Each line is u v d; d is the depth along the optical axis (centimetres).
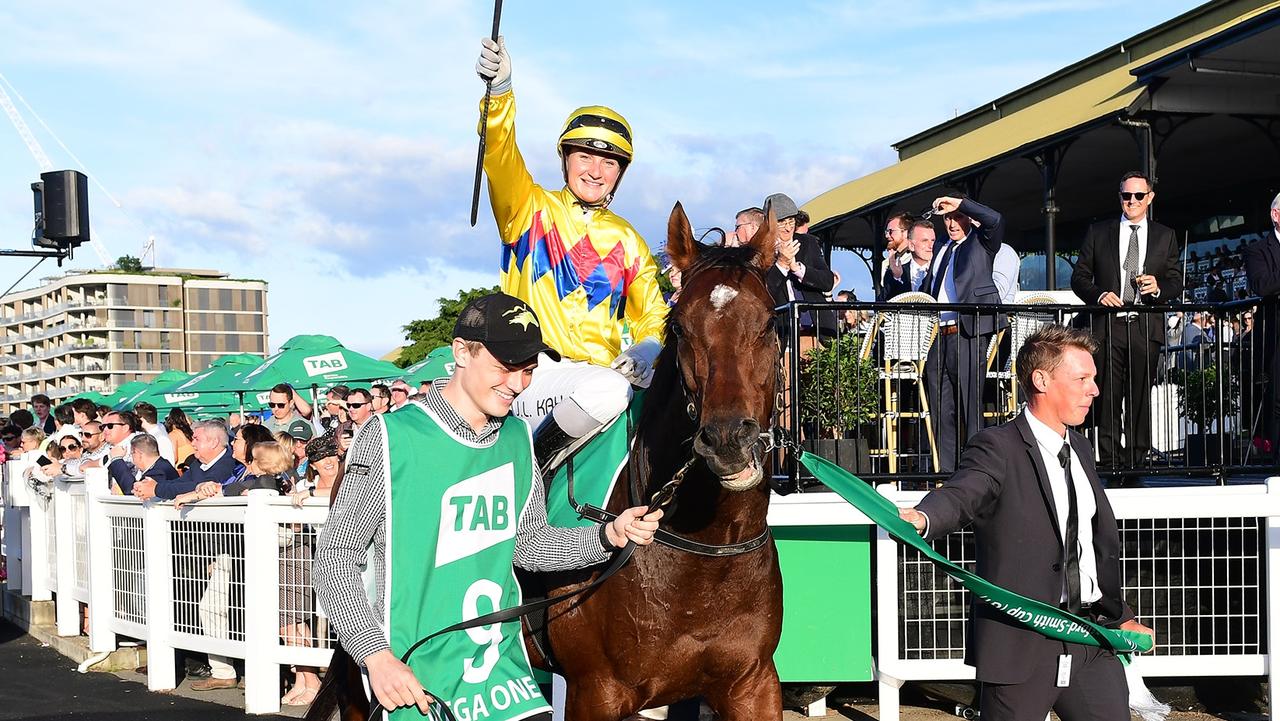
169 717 583
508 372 260
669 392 310
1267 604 498
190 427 972
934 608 520
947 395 598
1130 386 555
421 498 255
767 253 304
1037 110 1399
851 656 515
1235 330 580
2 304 10931
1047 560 312
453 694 254
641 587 304
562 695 362
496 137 357
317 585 254
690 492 296
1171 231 632
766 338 279
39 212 1076
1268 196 1317
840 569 514
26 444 1161
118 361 10106
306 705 596
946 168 1295
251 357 1859
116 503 723
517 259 377
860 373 573
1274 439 562
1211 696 551
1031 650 306
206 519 620
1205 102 1001
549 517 338
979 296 611
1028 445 316
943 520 307
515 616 265
